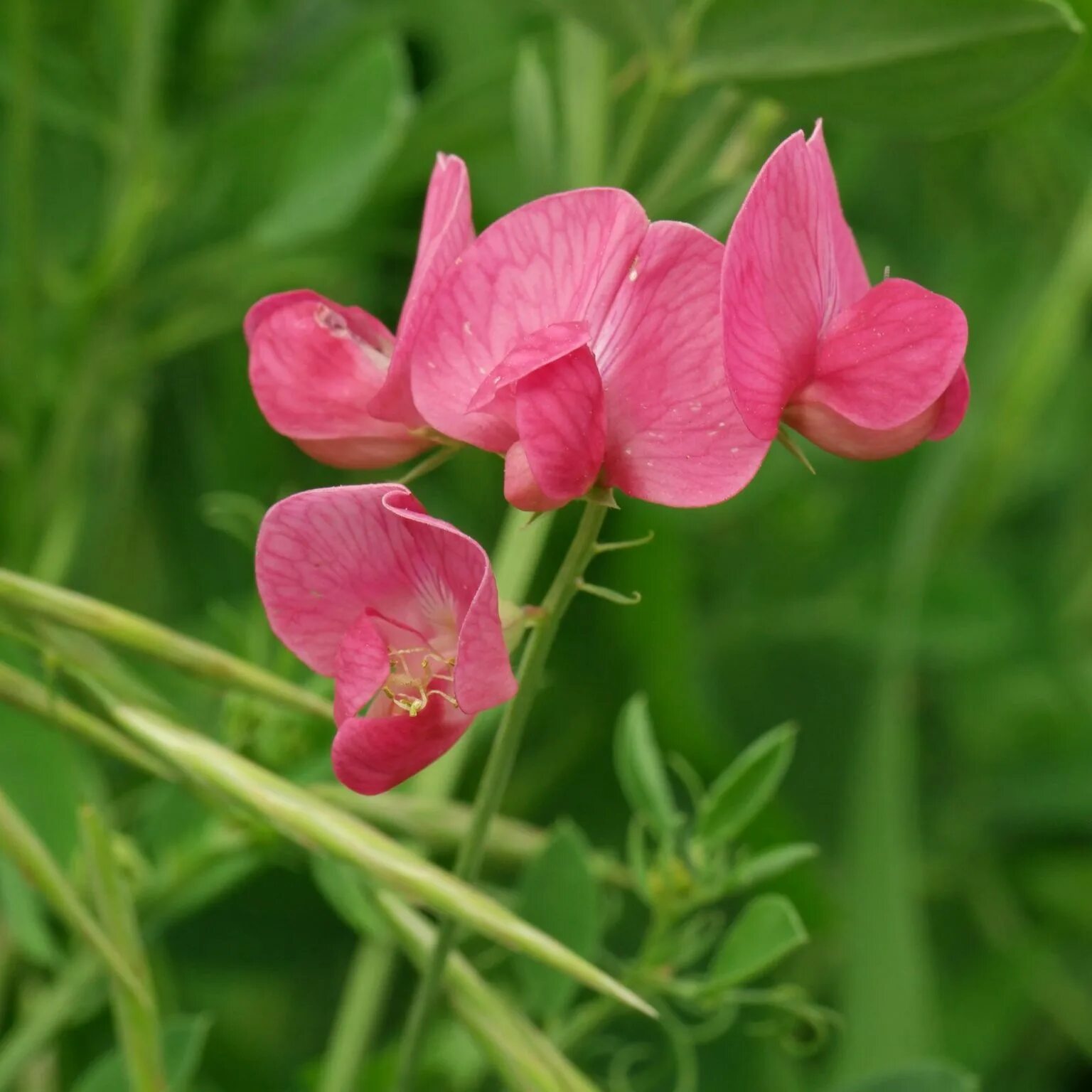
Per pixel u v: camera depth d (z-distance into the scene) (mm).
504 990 305
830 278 270
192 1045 285
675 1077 316
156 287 329
